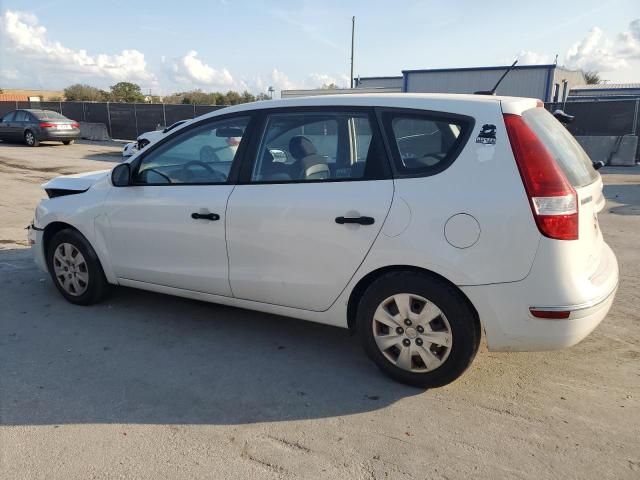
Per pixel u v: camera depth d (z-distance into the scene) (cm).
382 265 324
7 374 354
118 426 297
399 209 315
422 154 320
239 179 375
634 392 333
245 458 270
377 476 257
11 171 1396
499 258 295
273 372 360
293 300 364
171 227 402
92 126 2689
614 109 1680
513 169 293
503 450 276
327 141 349
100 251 446
